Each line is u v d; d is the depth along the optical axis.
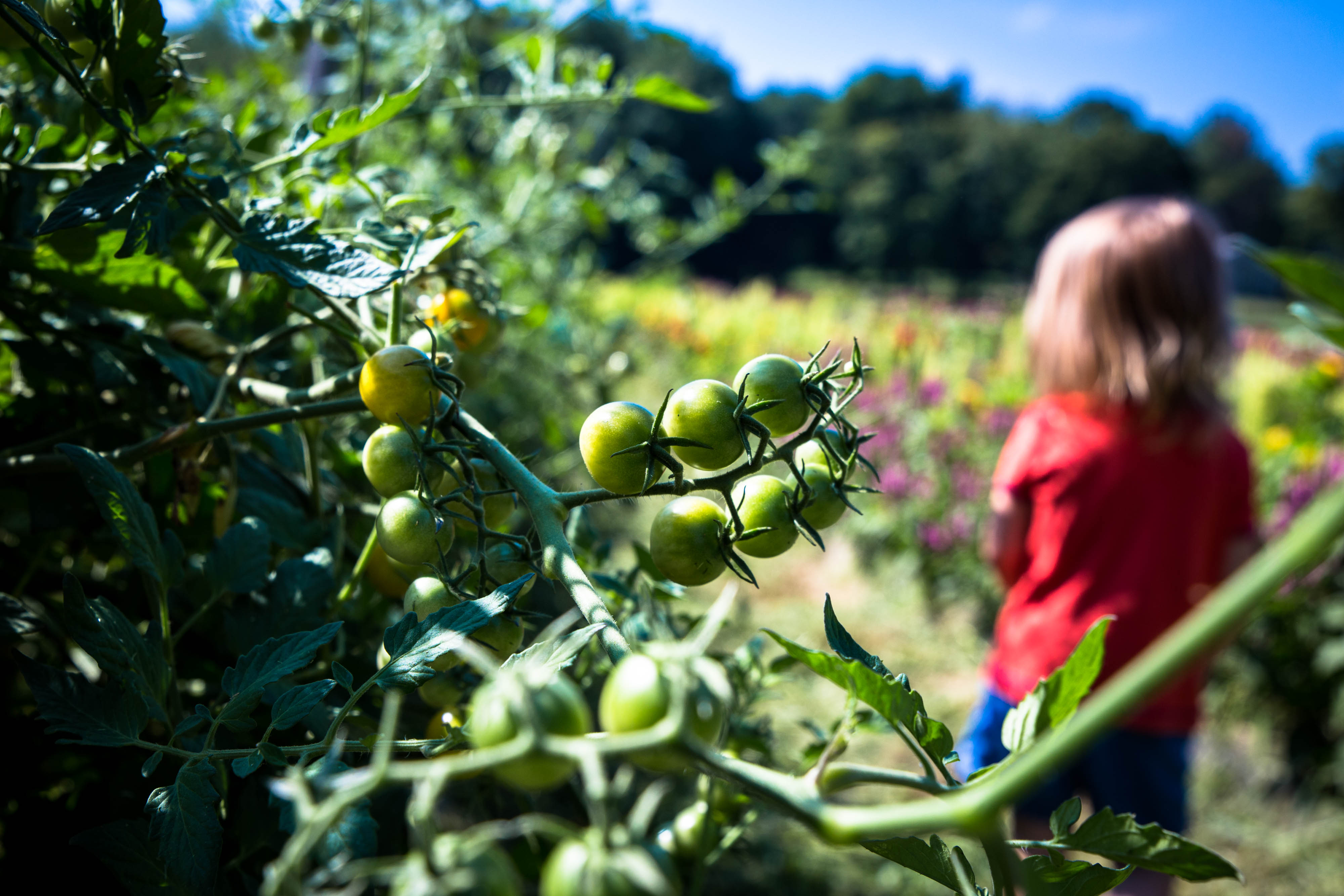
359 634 1.06
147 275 0.99
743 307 18.55
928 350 12.50
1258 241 53.75
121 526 0.73
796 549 6.55
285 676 0.69
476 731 0.39
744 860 1.29
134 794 0.84
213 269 1.15
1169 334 2.27
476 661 0.38
